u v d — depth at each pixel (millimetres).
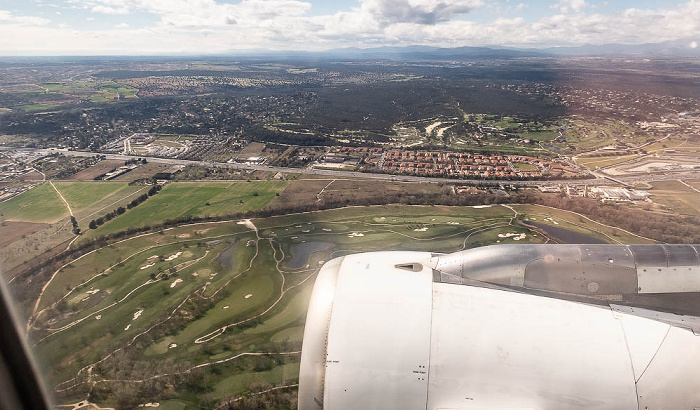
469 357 9102
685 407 8695
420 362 9133
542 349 9141
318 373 9477
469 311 9766
